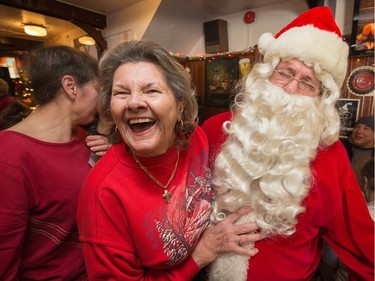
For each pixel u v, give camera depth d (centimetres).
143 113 62
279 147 74
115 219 65
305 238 77
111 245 63
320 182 75
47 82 79
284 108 75
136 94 61
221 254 78
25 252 78
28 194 72
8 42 367
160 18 287
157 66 65
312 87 79
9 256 69
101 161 71
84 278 88
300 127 75
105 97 70
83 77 83
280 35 85
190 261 73
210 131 101
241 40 312
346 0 201
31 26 328
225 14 319
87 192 66
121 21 308
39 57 81
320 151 79
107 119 72
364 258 76
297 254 76
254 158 77
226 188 78
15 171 69
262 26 293
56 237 80
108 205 64
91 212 64
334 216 77
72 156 84
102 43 325
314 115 76
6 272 70
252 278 76
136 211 65
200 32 343
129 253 66
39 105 82
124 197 65
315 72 76
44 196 76
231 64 295
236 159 78
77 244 85
